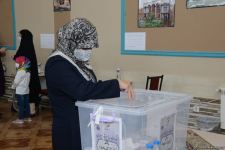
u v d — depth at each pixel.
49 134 3.72
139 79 3.55
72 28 1.34
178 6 3.11
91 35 1.34
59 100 1.35
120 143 1.06
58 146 1.39
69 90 1.23
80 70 1.33
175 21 3.16
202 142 1.52
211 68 2.98
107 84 1.22
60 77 1.26
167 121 1.14
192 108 3.08
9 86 5.25
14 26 4.96
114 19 3.69
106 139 1.09
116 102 1.15
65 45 1.35
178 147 1.24
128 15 3.52
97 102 1.16
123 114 1.04
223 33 2.86
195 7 3.00
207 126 2.44
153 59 3.40
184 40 3.12
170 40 3.23
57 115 1.38
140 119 1.01
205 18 2.95
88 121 1.15
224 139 1.57
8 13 5.02
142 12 3.40
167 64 3.29
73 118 1.33
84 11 3.99
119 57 3.70
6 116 4.56
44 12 4.52
